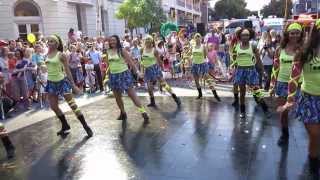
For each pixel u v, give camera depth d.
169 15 42.31
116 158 5.66
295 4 24.81
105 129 7.31
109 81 7.80
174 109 8.84
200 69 9.91
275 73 6.35
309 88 4.35
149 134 6.82
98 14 26.03
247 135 6.51
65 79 6.87
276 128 6.87
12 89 9.73
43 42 13.04
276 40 11.30
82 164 5.50
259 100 8.16
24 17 23.19
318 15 15.16
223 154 5.62
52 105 7.02
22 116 9.12
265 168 5.03
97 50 13.19
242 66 7.86
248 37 7.75
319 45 4.17
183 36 18.88
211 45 13.74
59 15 23.83
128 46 13.88
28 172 5.32
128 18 28.95
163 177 4.88
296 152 5.57
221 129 6.94
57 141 6.70
